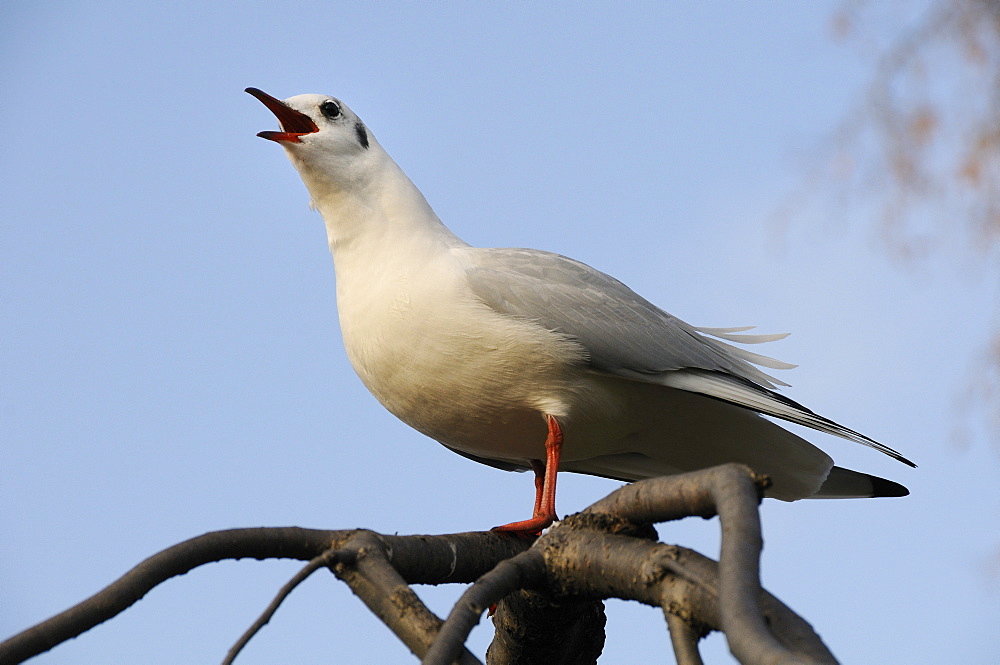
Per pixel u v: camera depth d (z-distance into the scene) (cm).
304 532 616
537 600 652
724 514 483
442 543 707
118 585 550
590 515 610
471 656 554
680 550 548
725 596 435
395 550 659
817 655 455
